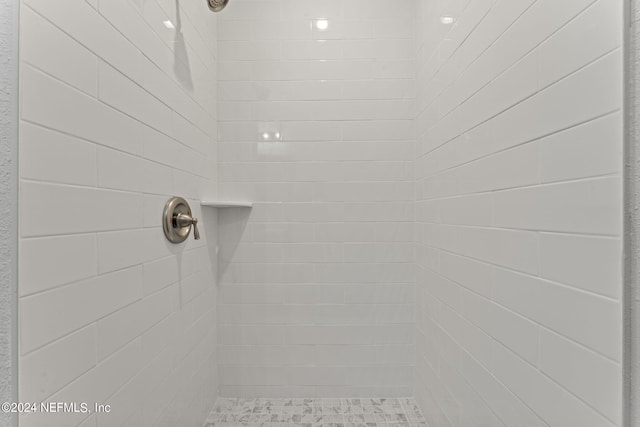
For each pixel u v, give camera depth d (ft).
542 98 2.34
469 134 3.51
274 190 5.66
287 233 5.67
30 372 1.94
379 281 5.68
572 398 2.07
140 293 3.15
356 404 5.49
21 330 1.89
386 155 5.66
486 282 3.16
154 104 3.45
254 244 5.68
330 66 5.65
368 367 5.69
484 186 3.19
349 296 5.68
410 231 5.66
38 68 2.01
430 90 4.77
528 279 2.51
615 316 1.77
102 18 2.61
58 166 2.15
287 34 5.65
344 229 5.66
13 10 1.87
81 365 2.35
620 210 1.74
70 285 2.26
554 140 2.22
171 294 3.85
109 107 2.69
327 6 5.66
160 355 3.57
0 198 1.80
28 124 1.94
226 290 5.67
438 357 4.51
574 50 2.04
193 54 4.55
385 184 5.65
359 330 5.69
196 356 4.67
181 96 4.16
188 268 4.36
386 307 5.69
